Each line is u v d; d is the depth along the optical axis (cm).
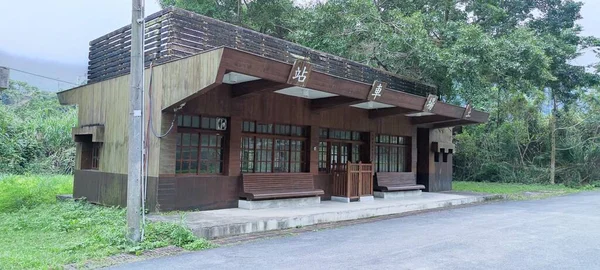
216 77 729
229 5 1788
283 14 1777
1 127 1758
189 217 822
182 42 873
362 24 1446
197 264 547
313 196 1103
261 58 771
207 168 959
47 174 1845
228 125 980
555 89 2198
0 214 930
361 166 1216
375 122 1348
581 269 535
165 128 865
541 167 2303
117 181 948
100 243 627
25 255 559
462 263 558
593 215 1044
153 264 545
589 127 2258
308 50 1112
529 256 600
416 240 710
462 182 2264
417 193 1446
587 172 2291
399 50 1455
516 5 1948
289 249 639
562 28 2041
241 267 534
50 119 2167
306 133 1159
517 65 1370
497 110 2311
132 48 642
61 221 791
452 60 1352
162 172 862
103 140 1016
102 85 1041
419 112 1228
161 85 862
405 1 1689
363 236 746
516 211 1123
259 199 973
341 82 935
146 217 796
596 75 2073
